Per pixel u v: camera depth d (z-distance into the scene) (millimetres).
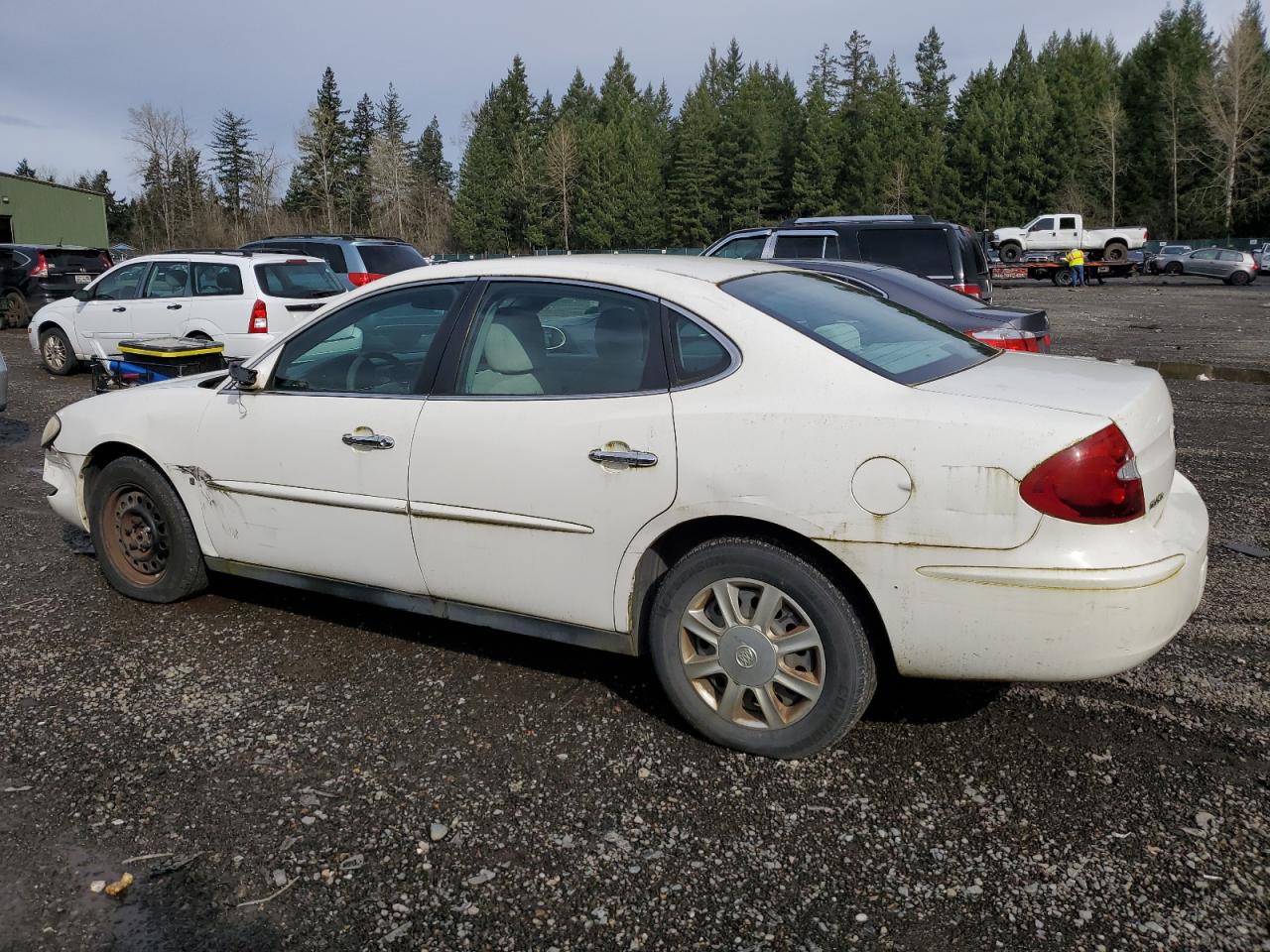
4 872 2668
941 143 81125
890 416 2904
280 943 2404
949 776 3088
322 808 2963
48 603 4668
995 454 2770
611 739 3361
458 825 2877
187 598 4695
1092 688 3674
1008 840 2762
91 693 3721
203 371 7023
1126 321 20109
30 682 3812
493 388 3576
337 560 3969
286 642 4207
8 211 40531
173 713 3561
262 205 79250
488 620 3715
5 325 18828
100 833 2842
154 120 76812
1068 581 2729
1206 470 7129
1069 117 72438
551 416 3398
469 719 3510
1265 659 3900
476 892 2584
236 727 3455
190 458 4320
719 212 83688
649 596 3436
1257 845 2713
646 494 3207
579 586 3414
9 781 3102
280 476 4035
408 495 3689
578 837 2814
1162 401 3186
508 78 100250
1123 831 2789
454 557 3646
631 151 83875
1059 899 2512
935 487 2826
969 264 11508
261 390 4133
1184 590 2885
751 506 3041
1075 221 40688
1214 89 65688
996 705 3549
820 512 2957
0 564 5242
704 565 3193
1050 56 89938
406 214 88188
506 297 3654
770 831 2828
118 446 4656
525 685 3783
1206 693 3615
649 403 3244
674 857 2719
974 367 3369
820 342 3152
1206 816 2850
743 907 2512
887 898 2533
